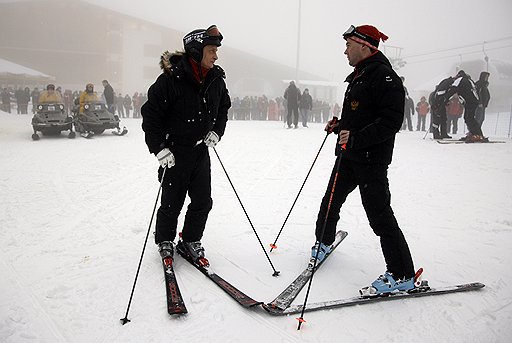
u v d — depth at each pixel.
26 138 12.45
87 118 12.59
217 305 2.92
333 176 3.42
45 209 5.18
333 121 3.41
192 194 3.59
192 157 3.44
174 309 2.75
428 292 3.03
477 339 2.53
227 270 3.49
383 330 2.64
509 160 8.24
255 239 4.21
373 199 3.04
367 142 2.91
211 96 3.38
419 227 4.53
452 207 5.23
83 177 7.07
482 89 11.69
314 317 2.77
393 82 2.88
